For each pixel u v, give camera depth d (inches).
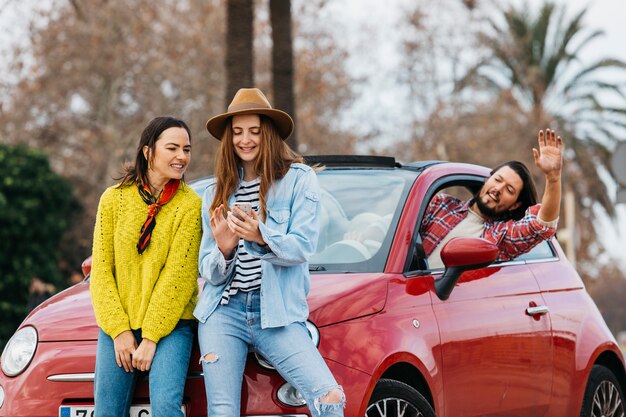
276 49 555.2
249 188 179.5
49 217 895.7
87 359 183.3
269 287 171.9
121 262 181.2
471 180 247.3
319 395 168.7
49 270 886.4
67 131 1214.3
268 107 179.0
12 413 184.5
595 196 1418.6
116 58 1194.0
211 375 172.4
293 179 178.4
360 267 204.5
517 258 248.2
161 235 179.9
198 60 1213.7
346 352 180.4
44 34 1142.3
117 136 1226.0
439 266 225.8
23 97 1138.7
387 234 211.5
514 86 1421.0
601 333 262.4
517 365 226.8
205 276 174.6
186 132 183.9
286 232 175.6
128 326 177.6
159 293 176.6
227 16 553.6
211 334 173.6
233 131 178.9
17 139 1143.6
